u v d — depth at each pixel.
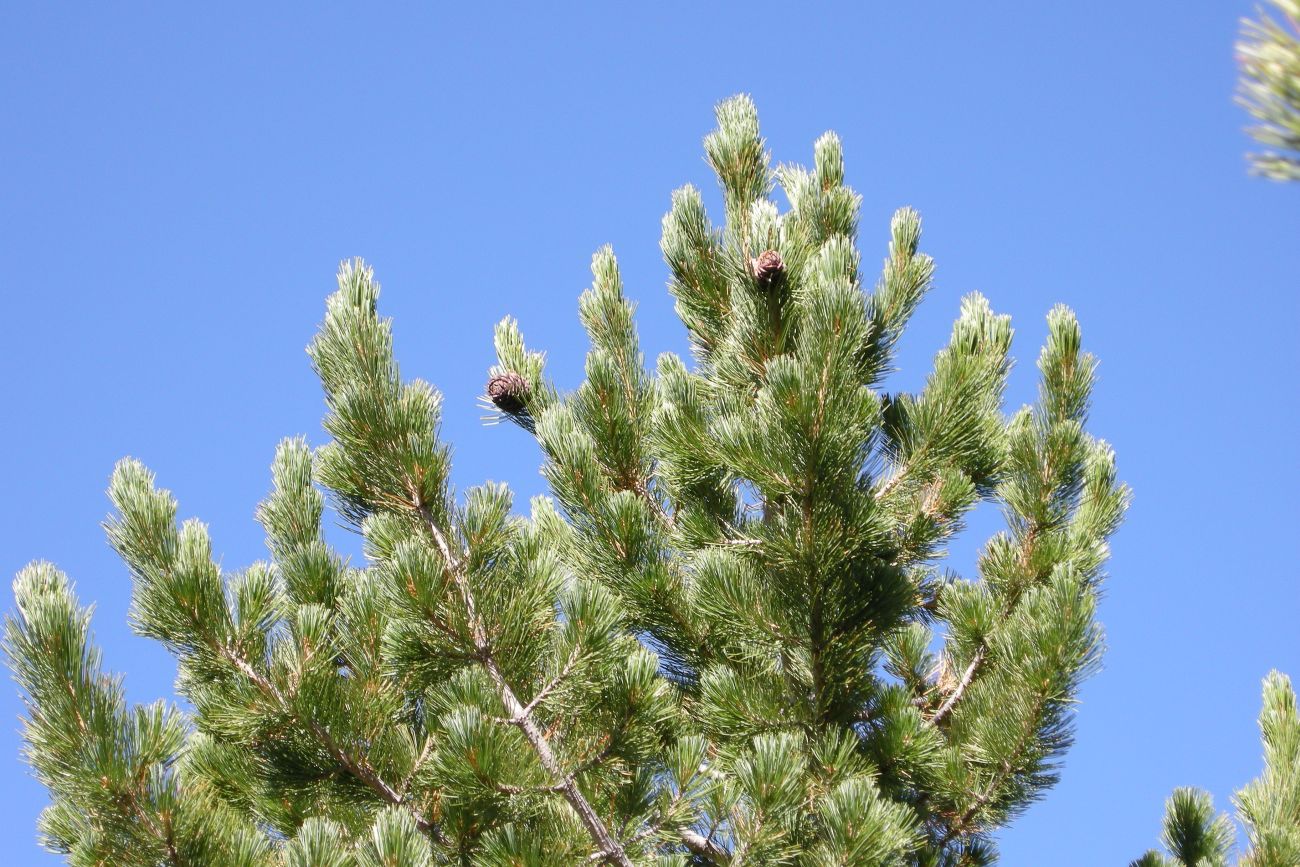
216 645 8.80
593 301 12.39
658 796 8.96
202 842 7.88
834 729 9.88
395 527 9.20
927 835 10.59
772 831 8.33
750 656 10.66
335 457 10.14
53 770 7.69
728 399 11.12
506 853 8.27
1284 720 9.69
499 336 13.19
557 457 10.73
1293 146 2.79
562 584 9.23
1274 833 8.73
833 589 9.89
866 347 11.20
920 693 11.66
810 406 9.14
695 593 10.25
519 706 8.84
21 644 7.73
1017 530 11.57
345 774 9.12
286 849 7.36
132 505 8.88
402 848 7.09
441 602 8.73
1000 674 10.41
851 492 9.70
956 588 11.76
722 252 12.86
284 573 9.82
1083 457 11.47
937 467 11.29
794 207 12.98
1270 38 2.84
